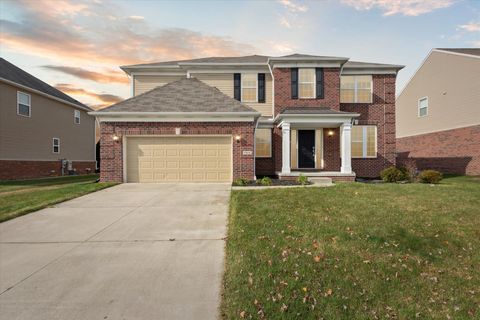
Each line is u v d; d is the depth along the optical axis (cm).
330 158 1412
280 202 680
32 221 568
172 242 449
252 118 1093
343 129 1218
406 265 348
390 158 1452
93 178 1708
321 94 1380
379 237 438
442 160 1777
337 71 1386
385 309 263
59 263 375
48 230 513
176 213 624
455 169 1669
